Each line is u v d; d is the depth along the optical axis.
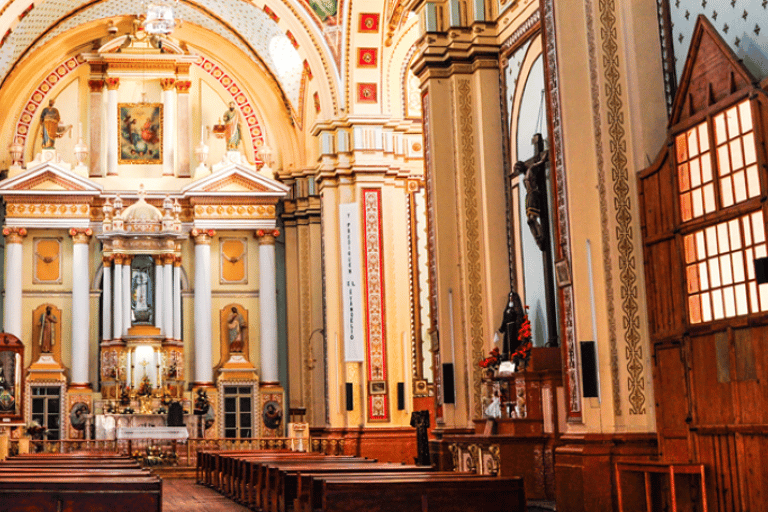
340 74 24.34
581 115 11.63
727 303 10.02
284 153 28.89
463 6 16.31
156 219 27.45
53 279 27.41
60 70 28.31
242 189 27.88
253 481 13.77
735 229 9.91
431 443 16.05
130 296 27.19
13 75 27.52
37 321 27.12
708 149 10.33
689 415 10.44
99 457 17.72
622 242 11.39
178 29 28.62
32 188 26.83
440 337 15.86
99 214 27.72
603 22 11.70
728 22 10.48
